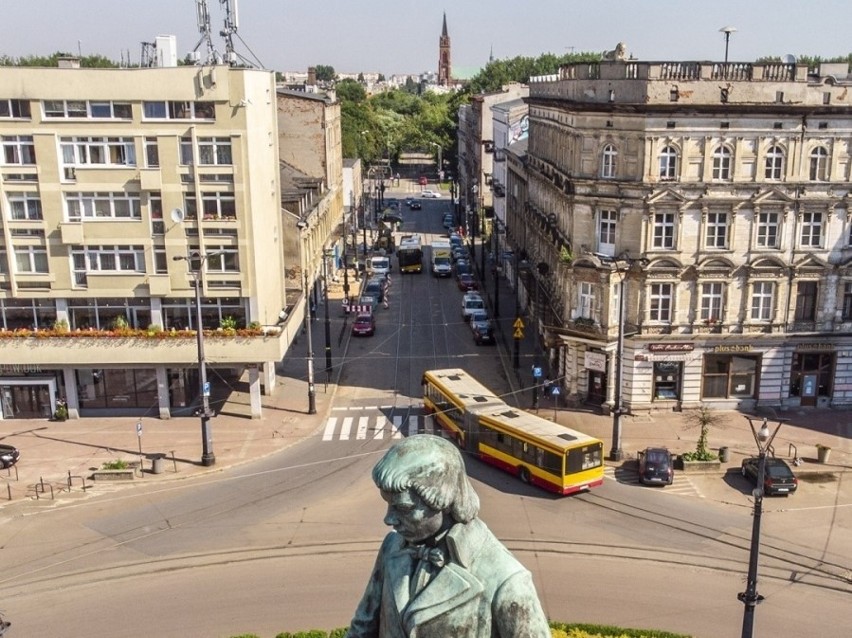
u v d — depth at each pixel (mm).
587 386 50375
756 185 46312
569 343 50031
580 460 37844
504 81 174500
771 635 26969
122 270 48000
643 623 27531
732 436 45500
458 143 159000
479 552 6902
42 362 47250
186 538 34625
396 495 6555
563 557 32438
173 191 46500
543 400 52000
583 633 25156
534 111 67000
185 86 45219
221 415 50125
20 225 47219
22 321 49438
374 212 135000
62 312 48875
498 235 90438
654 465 39781
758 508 21906
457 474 6711
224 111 45594
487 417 42156
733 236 47031
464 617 6703
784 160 46406
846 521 35625
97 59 94000
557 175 53750
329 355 57625
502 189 92438
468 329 69250
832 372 49625
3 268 47812
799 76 45719
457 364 59781
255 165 47844
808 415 48656
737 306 48094
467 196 128375
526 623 6691
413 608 6742
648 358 48156
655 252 47094
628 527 35125
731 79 45406
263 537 34562
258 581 30812
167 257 47469
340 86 176750
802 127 46000
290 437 46625
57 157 46312
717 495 38469
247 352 47250
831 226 47344
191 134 45750
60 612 28938
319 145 84688
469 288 83000
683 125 45594
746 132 45812
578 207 48344
